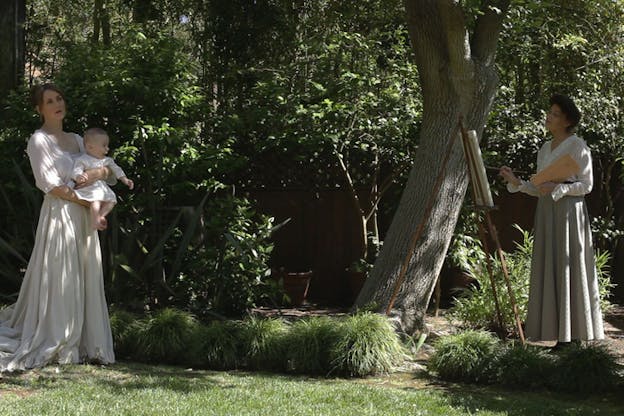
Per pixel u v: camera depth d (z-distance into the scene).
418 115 7.99
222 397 4.29
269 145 8.22
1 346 5.09
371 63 8.30
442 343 5.11
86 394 4.33
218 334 5.36
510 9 7.19
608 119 8.68
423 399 4.37
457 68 6.11
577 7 9.30
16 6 8.82
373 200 8.43
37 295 5.24
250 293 7.25
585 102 8.58
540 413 4.12
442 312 7.92
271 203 8.82
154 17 9.71
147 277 6.98
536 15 8.38
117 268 6.57
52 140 5.37
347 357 5.04
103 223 5.34
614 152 8.66
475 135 5.60
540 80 9.62
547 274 5.63
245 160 8.15
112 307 6.29
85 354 5.34
